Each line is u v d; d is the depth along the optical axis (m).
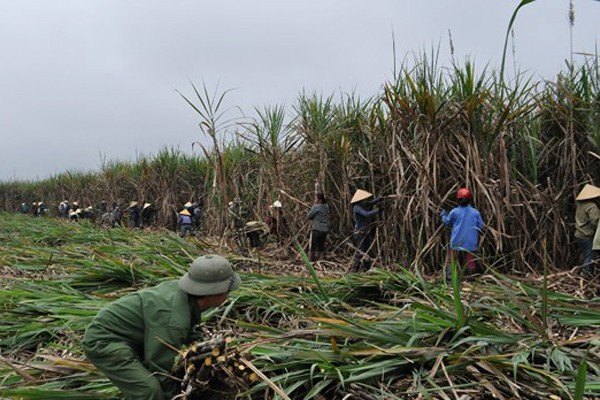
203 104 8.41
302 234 10.02
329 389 3.13
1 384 3.30
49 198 32.44
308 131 10.02
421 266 7.19
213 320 4.69
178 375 2.51
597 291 5.68
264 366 3.24
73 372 3.41
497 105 7.58
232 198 10.86
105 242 11.07
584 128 7.37
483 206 7.28
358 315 4.48
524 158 7.59
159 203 18.50
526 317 3.91
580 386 2.02
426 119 7.49
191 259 7.38
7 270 7.55
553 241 7.31
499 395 2.86
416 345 3.49
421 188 7.31
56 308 4.75
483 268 7.26
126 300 2.57
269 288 5.53
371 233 8.19
